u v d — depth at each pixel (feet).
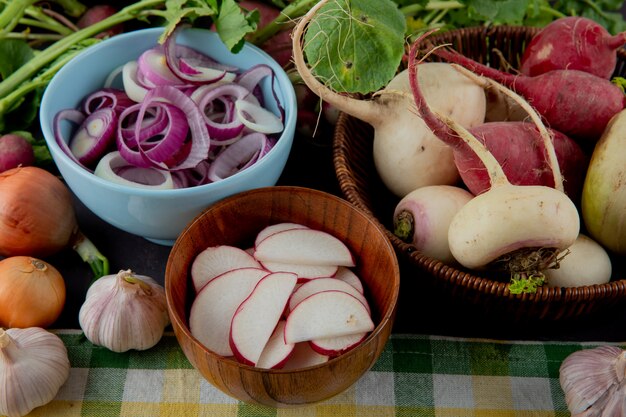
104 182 1.79
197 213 1.86
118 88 2.08
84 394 1.83
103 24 2.19
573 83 1.92
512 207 1.70
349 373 1.63
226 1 2.00
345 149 1.99
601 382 1.75
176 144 1.92
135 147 1.95
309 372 1.58
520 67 2.16
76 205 2.15
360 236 1.86
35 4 2.45
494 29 2.22
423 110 1.75
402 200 1.95
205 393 1.84
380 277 1.83
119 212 1.87
